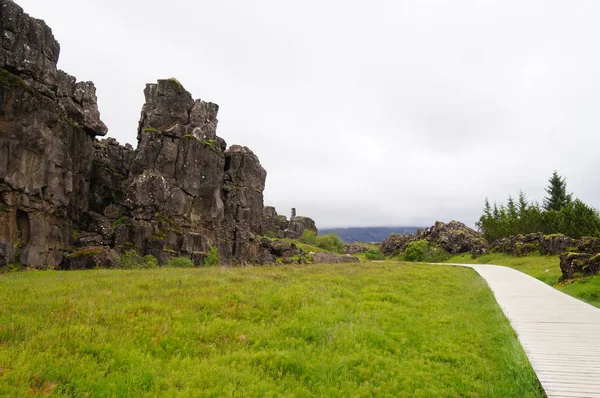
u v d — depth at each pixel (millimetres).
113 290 17000
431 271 33188
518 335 14414
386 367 11133
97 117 45656
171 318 13430
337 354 11664
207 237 51562
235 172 61844
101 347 10297
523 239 60844
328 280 22891
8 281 20125
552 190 86000
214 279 20594
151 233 42438
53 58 37750
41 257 33781
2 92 30812
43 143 34344
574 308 19406
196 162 49594
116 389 8398
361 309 16672
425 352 12609
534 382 10281
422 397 9516
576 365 11297
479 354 12625
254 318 14539
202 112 54875
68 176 38625
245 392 8852
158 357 10602
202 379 9297
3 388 7691
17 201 32062
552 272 36469
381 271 30328
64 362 9203
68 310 13148
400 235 101375
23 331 10953
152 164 46531
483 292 24094
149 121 50875
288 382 9805
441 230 85000
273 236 93125
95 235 41094
